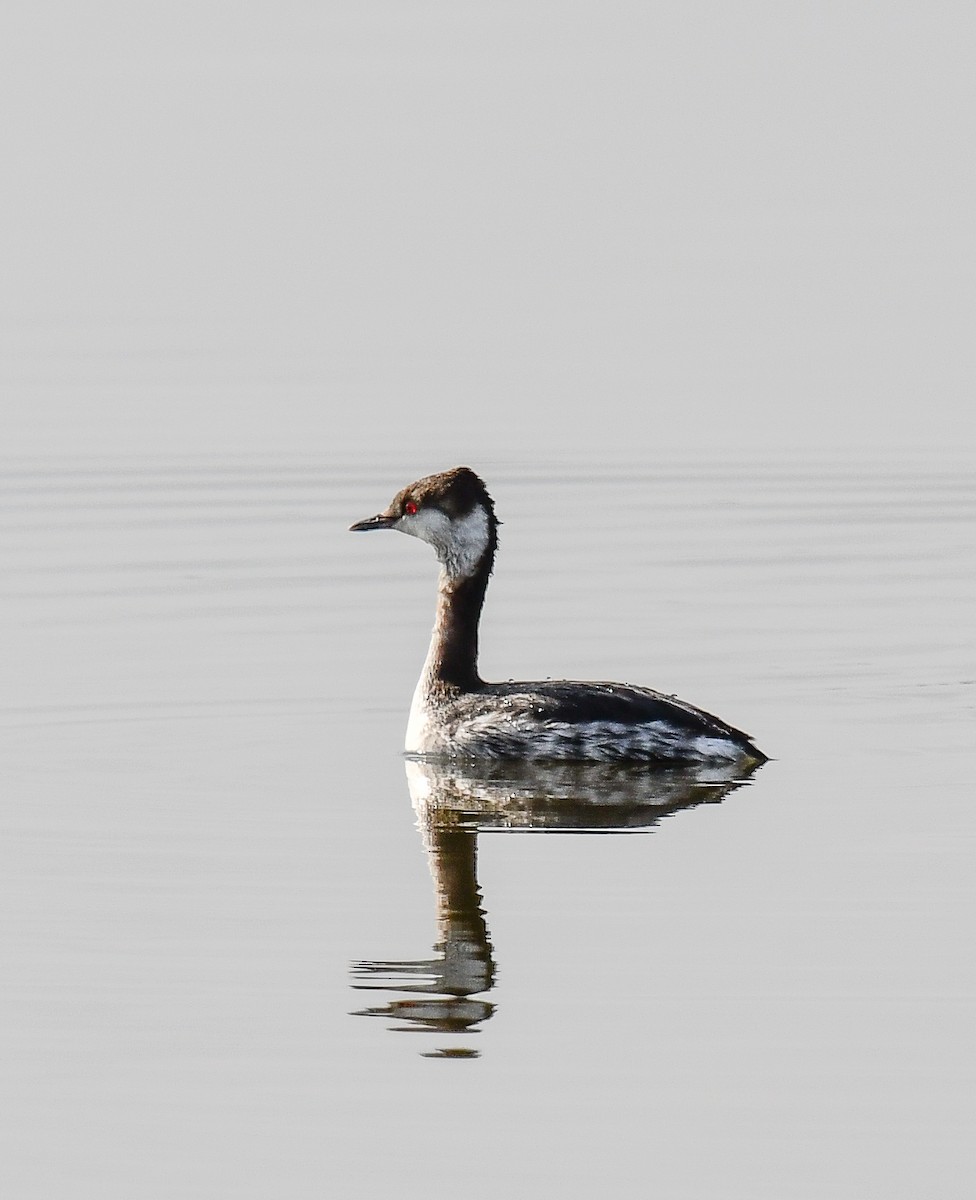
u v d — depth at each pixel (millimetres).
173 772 17938
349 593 24672
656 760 17891
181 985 13336
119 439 34125
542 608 24062
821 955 13680
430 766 18234
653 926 14211
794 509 29578
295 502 29672
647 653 22047
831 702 20094
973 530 28250
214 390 38781
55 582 25094
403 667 21547
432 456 32875
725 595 24656
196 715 19750
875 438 34500
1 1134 11523
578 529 28406
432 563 26266
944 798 16906
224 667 21469
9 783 17594
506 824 16484
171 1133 11539
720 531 28234
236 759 18375
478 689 18703
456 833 16250
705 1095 11898
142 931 14219
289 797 17266
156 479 31156
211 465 32156
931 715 19594
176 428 35125
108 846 15961
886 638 22672
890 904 14531
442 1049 12453
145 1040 12578
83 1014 12953
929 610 23938
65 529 27953
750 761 18016
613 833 16188
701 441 34281
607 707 18078
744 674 21172
